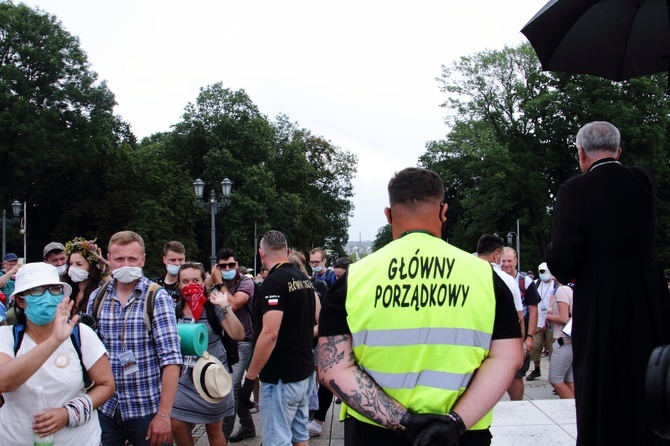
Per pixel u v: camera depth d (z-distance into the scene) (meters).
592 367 2.83
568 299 6.75
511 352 2.19
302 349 4.82
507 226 42.88
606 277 2.84
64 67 40.41
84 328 3.49
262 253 5.11
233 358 5.81
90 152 41.25
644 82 32.97
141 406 4.10
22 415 3.23
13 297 3.29
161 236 45.38
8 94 36.47
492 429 5.11
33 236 45.81
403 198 2.39
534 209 38.19
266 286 4.72
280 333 4.75
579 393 2.90
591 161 3.07
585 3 3.08
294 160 56.06
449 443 2.02
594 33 3.22
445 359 2.15
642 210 2.87
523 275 7.48
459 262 2.25
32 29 39.16
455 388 2.11
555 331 6.88
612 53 3.27
